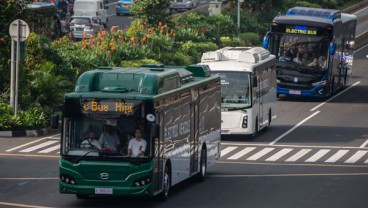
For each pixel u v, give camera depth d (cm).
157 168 4403
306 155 6500
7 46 7625
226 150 6631
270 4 14325
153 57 10000
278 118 8500
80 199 4591
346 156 6500
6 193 4728
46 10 10819
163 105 4459
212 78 5466
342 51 10250
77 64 8631
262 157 6362
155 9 11206
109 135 4328
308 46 9444
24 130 6875
